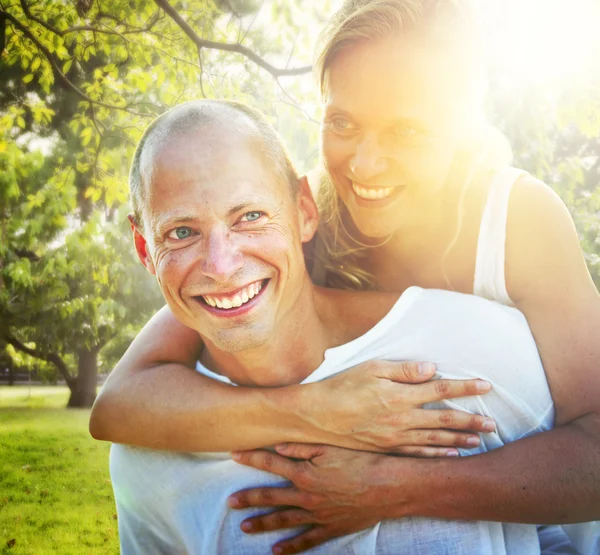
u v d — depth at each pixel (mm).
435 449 1792
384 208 1963
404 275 2227
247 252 1649
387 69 1811
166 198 1651
